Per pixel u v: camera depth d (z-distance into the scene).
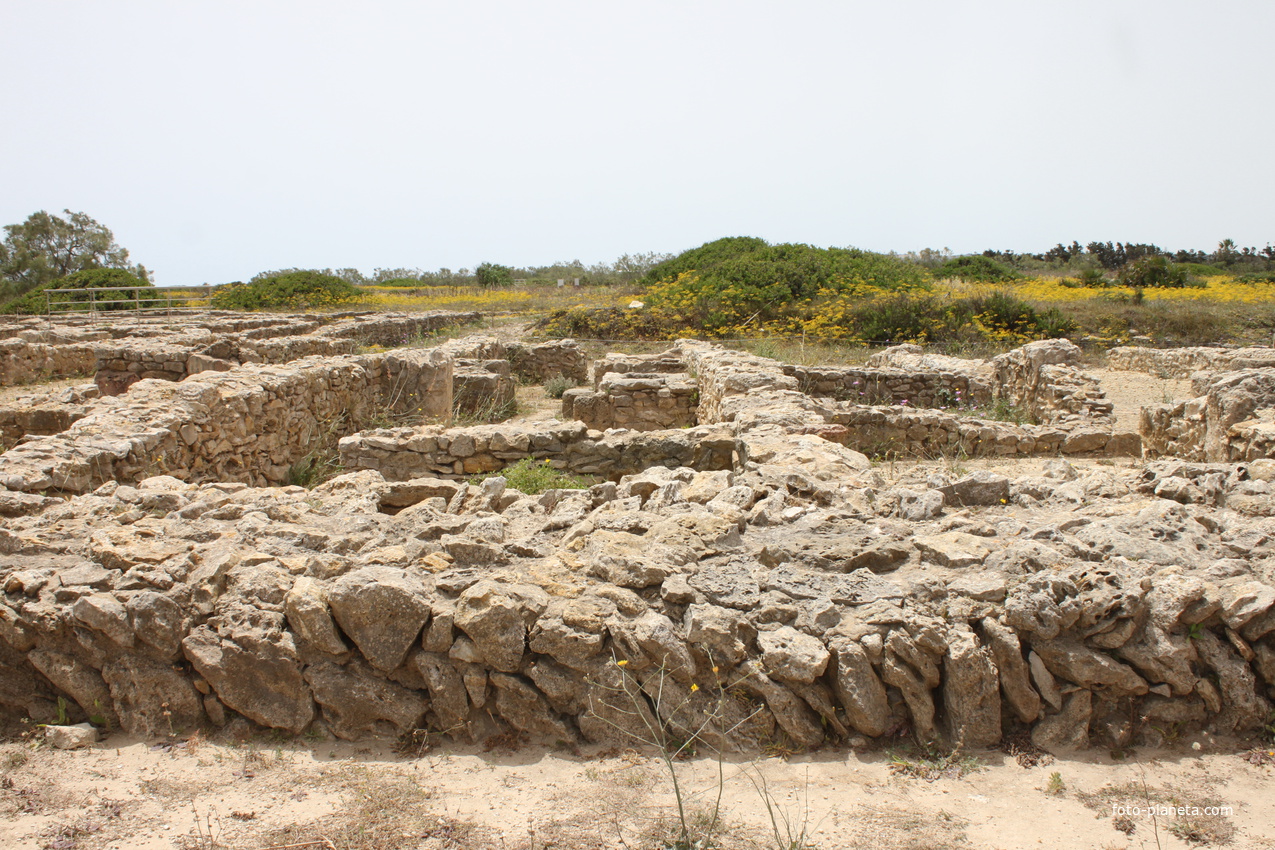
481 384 12.09
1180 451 8.62
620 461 6.73
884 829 2.49
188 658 3.05
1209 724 2.94
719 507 3.76
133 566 3.25
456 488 4.88
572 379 16.16
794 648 2.89
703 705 2.96
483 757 2.94
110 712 3.09
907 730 2.99
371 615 2.96
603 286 34.28
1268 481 4.43
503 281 40.59
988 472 4.36
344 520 3.84
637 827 2.52
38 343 14.26
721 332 20.48
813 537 3.61
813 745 2.94
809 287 23.03
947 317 19.53
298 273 29.48
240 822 2.55
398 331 19.16
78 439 5.68
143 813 2.60
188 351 9.80
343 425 9.74
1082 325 20.05
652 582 3.17
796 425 6.81
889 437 9.34
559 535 3.72
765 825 2.53
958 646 2.89
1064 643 2.93
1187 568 3.26
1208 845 2.41
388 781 2.78
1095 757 2.86
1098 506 4.08
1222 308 21.77
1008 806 2.61
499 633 2.95
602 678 2.96
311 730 3.06
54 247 41.19
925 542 3.47
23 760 2.89
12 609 3.09
